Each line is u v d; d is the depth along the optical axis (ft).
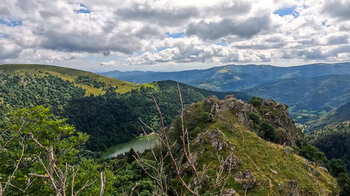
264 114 346.54
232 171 156.35
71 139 67.62
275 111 358.02
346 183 171.22
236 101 305.73
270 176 156.87
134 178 159.63
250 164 165.99
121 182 151.84
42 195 53.26
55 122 62.23
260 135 254.27
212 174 152.97
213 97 338.34
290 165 179.22
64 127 64.64
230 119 269.85
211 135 200.44
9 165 57.47
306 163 193.16
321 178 179.93
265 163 171.42
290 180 157.07
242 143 195.31
